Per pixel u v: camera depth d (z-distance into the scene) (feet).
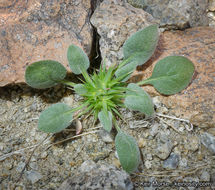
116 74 0.52
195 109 0.51
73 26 0.53
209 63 0.52
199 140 0.52
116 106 0.54
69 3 0.54
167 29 0.56
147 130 0.53
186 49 0.53
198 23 0.57
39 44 0.53
